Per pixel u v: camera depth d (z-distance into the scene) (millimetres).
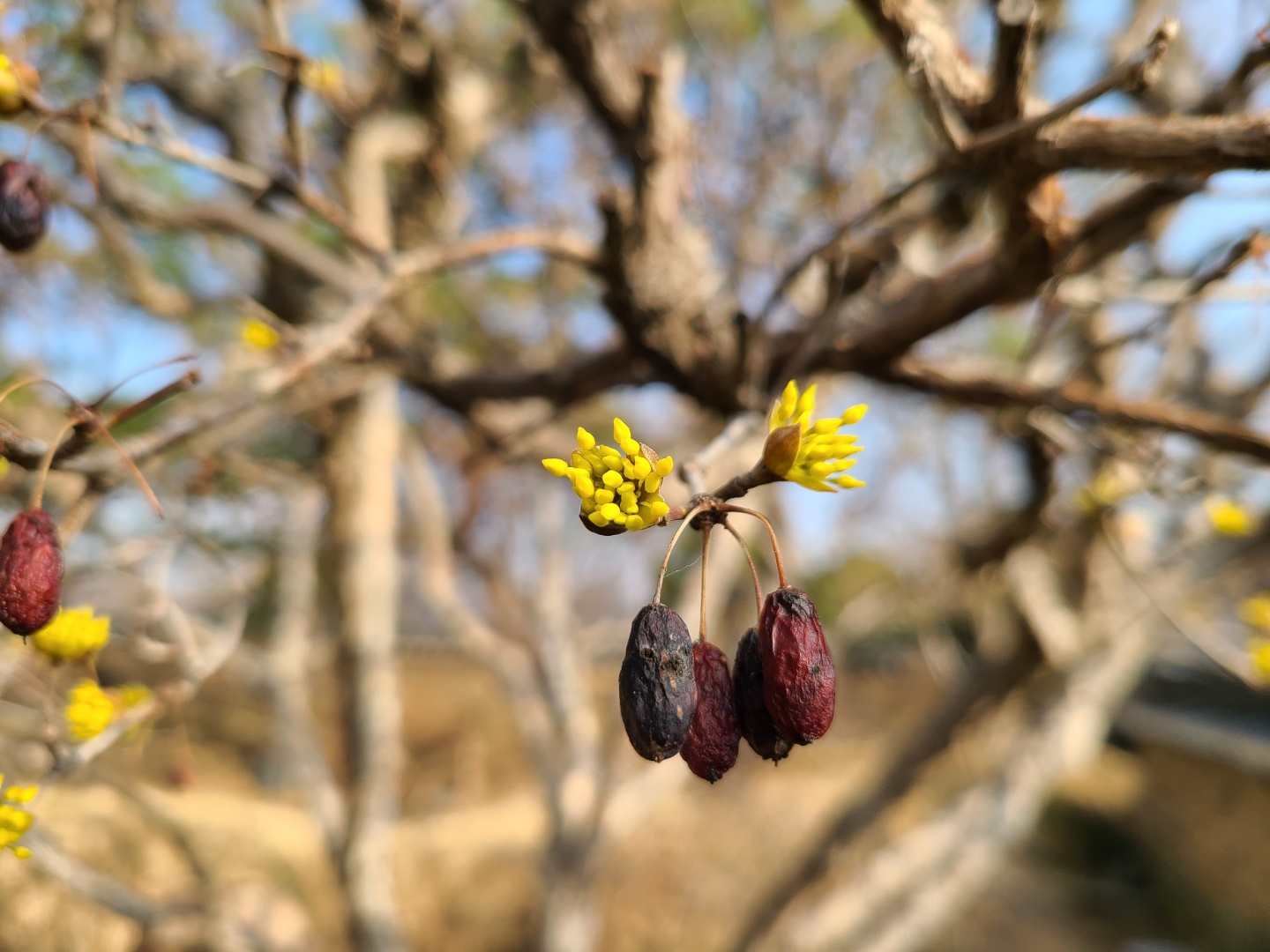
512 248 2246
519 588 7422
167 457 2828
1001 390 2398
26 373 3055
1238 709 10320
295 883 7652
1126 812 12508
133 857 5363
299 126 1893
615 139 2475
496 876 8664
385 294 2055
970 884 5195
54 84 2266
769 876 9352
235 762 11133
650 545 7918
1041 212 1649
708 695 1005
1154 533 4234
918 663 12828
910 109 5289
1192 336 3547
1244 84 1652
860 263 2422
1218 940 10031
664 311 2371
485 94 4395
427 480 6109
